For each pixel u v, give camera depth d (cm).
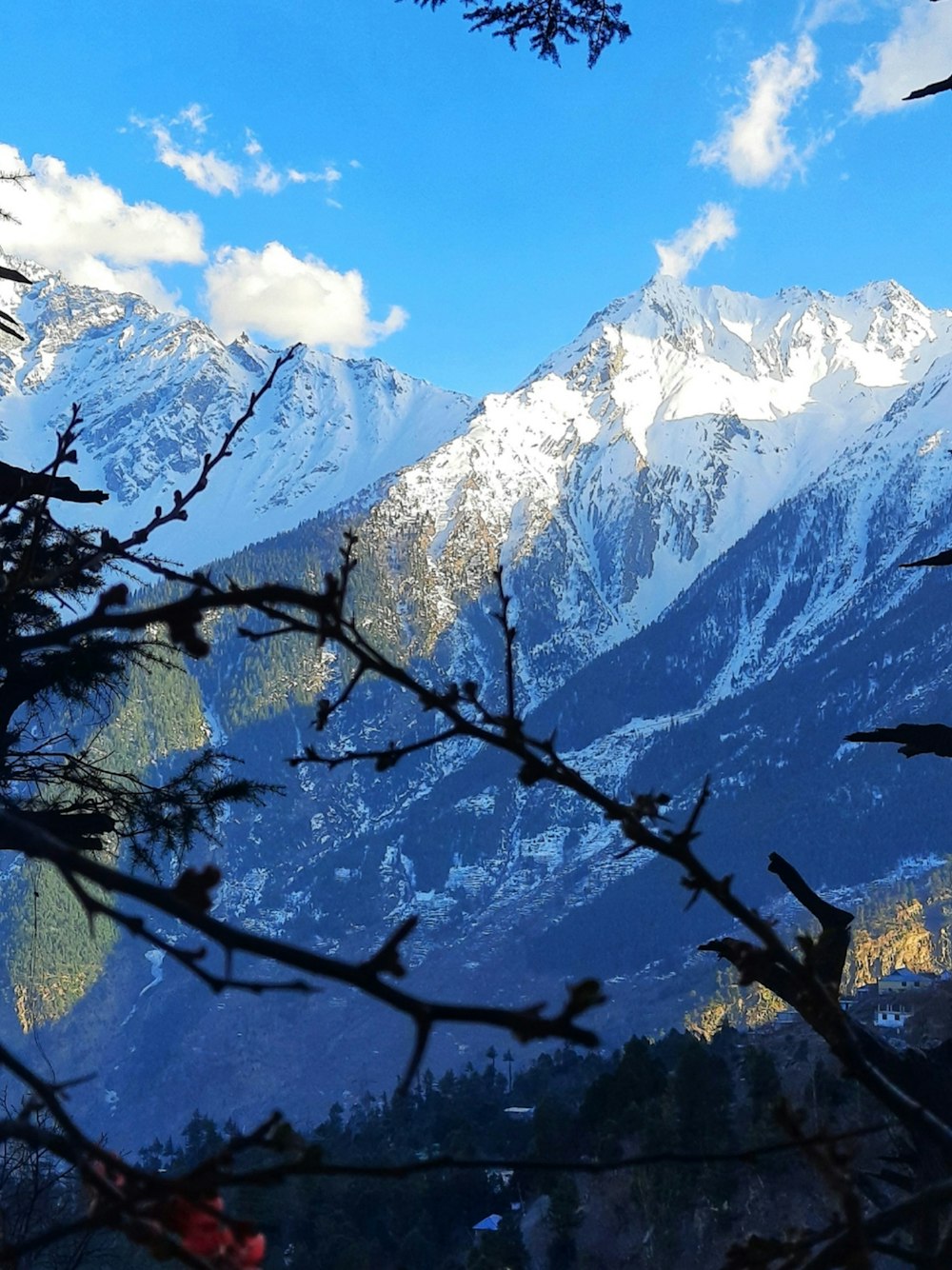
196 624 142
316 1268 3841
